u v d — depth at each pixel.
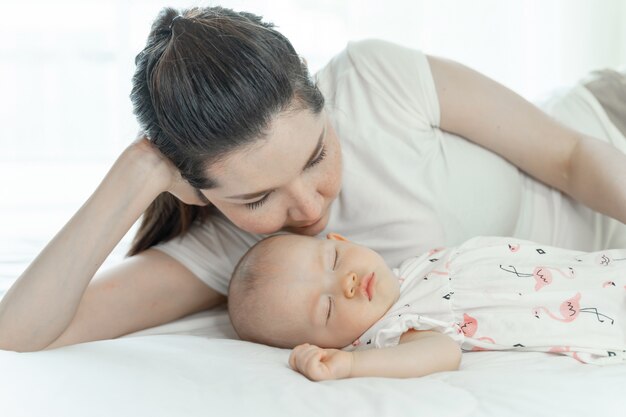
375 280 1.25
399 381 0.96
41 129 3.87
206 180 1.14
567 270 1.22
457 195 1.41
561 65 3.54
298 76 1.10
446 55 3.54
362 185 1.38
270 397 0.91
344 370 1.04
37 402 0.90
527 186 1.55
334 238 1.38
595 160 1.36
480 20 3.53
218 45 1.06
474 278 1.25
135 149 1.23
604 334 1.13
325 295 1.26
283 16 3.49
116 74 3.75
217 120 1.04
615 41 3.49
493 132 1.43
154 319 1.40
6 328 1.15
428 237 1.39
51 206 3.33
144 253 1.45
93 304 1.30
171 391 0.93
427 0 3.50
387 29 3.52
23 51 3.79
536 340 1.14
